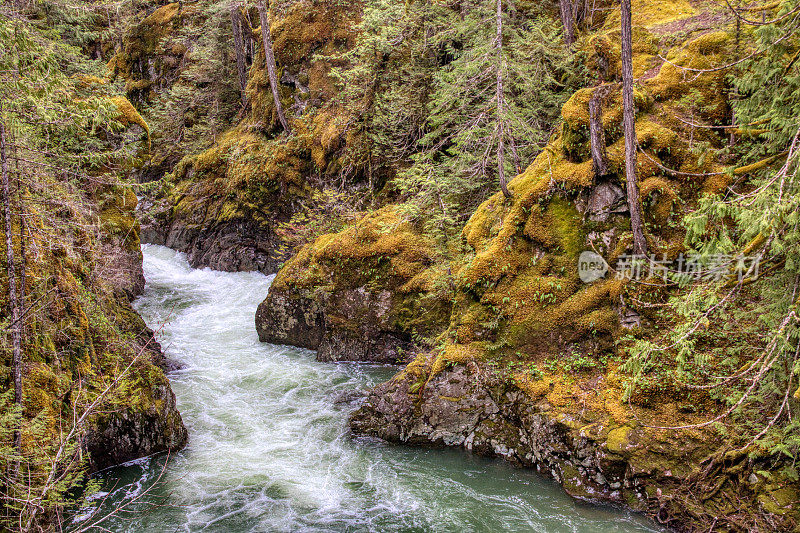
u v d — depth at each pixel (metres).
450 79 11.50
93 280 9.38
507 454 8.09
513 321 8.96
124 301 11.97
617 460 6.89
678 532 6.25
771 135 6.10
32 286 6.77
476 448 8.33
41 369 6.64
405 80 15.29
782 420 6.17
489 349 8.87
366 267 12.24
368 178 16.22
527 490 7.36
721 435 6.61
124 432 7.90
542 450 7.69
